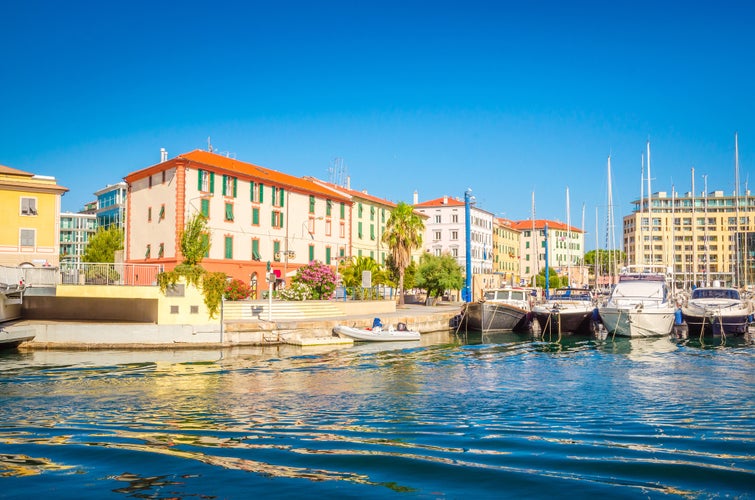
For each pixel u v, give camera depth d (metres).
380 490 9.54
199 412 15.70
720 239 146.88
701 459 11.29
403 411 15.89
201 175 52.91
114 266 36.25
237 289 43.78
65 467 10.70
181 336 32.69
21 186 46.81
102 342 32.00
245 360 27.61
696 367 25.44
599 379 21.94
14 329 30.77
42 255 47.50
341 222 71.50
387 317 43.03
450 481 9.97
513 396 18.17
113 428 13.84
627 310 39.47
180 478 10.10
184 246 38.56
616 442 12.62
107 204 111.81
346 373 23.36
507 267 132.00
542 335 41.97
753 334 41.72
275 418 14.98
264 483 9.86
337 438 12.87
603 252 161.25
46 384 20.44
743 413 15.76
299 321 37.53
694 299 42.88
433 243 106.69
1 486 9.72
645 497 9.23
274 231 60.66
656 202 162.50
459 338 40.62
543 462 11.06
